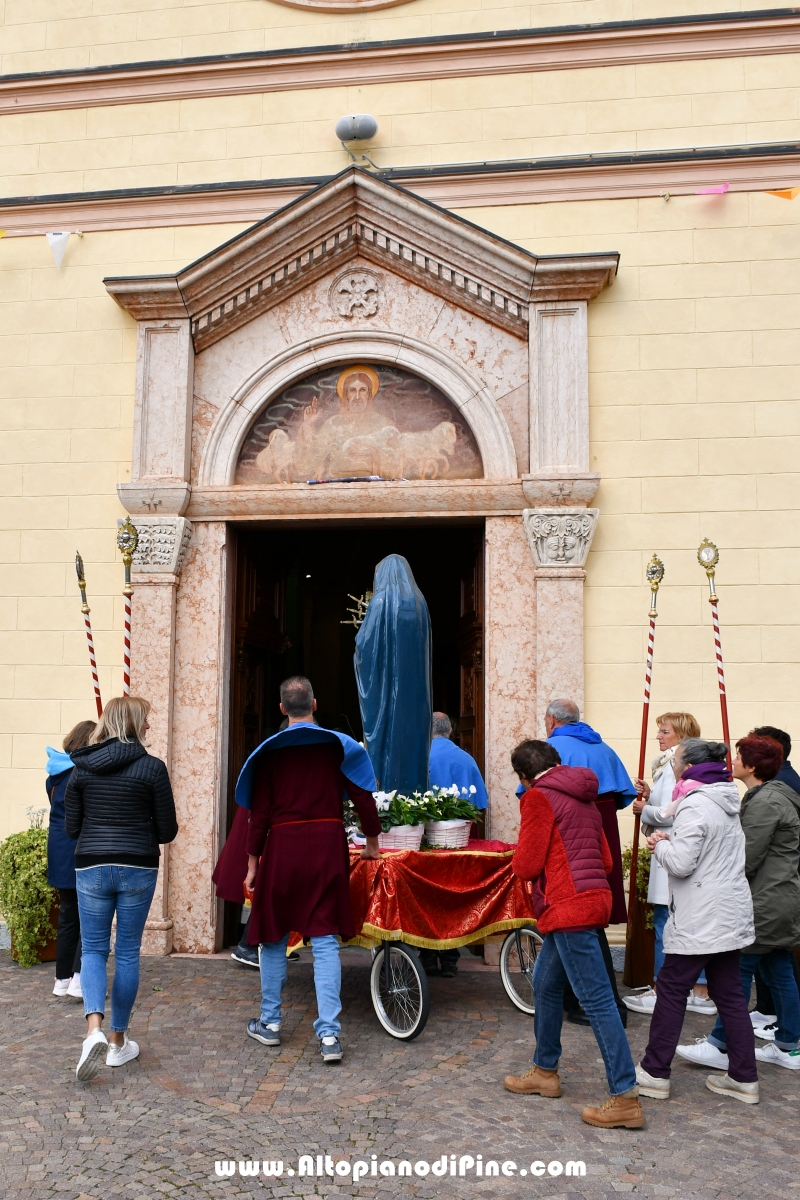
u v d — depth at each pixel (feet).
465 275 23.18
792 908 14.82
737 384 22.56
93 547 24.04
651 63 24.00
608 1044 12.82
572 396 22.67
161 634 23.13
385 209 23.22
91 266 25.08
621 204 23.45
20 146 26.13
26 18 26.81
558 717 18.17
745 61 23.73
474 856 17.46
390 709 18.06
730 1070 13.87
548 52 24.31
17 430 24.71
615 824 17.74
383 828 17.62
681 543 22.26
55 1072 14.58
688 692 21.85
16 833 22.94
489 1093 13.88
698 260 23.04
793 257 22.75
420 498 22.89
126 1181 11.18
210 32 25.90
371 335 23.79
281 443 24.18
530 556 22.65
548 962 13.74
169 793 15.02
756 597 21.93
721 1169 11.62
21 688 23.91
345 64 24.98
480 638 23.68
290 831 15.61
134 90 25.80
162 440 23.75
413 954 16.12
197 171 25.40
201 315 23.98
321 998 15.20
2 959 22.26
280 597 28.09
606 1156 11.91
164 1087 14.01
